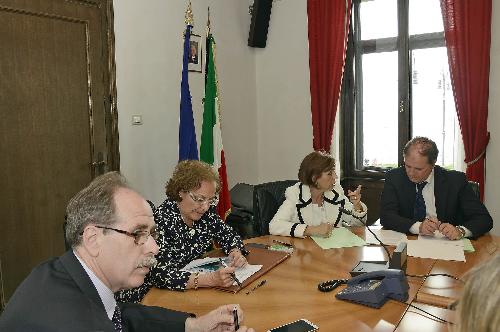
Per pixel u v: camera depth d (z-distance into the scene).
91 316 0.89
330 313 1.38
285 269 1.81
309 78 4.54
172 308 1.47
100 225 0.99
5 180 2.88
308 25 4.36
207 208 1.94
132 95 3.62
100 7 3.35
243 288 1.62
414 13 4.03
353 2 4.30
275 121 4.86
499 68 3.57
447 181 2.50
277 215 2.44
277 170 4.91
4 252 2.89
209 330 1.24
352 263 1.87
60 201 3.18
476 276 0.57
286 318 1.36
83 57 3.27
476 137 3.60
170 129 3.96
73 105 3.23
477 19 3.53
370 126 4.39
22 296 0.92
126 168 3.61
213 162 3.59
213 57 3.68
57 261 1.01
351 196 2.54
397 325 1.29
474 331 0.54
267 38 4.79
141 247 1.03
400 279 1.46
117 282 1.04
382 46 4.22
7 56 2.85
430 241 2.13
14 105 2.90
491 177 3.67
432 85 4.01
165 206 1.99
